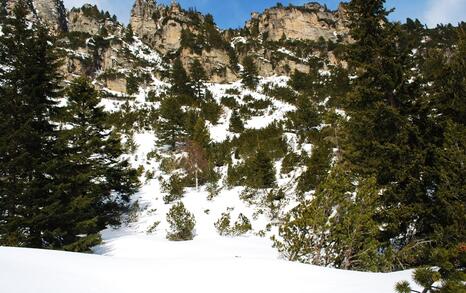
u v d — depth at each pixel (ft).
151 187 112.57
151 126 179.83
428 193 44.80
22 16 61.26
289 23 404.98
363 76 53.88
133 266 28.99
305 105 172.14
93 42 300.81
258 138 151.02
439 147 44.91
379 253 41.57
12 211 51.70
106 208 78.28
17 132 51.75
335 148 117.91
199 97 244.01
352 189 44.60
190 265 29.94
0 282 19.69
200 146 129.08
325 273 27.81
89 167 68.69
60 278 22.33
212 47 322.55
